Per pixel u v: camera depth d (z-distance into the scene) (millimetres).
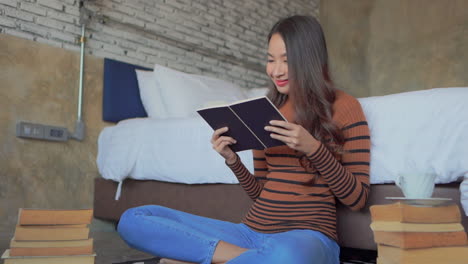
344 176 1309
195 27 3895
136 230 1398
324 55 1471
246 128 1360
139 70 3418
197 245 1302
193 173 2350
